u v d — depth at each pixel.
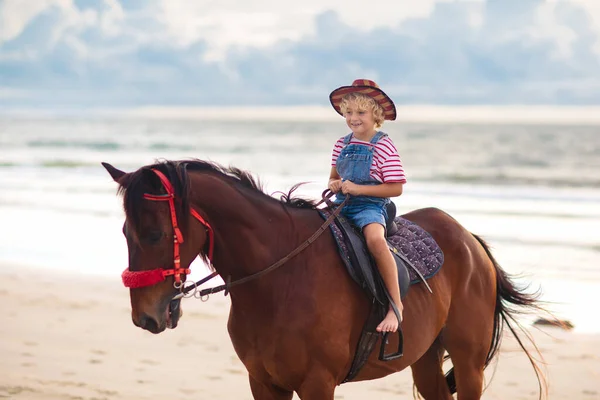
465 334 5.45
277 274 4.60
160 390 7.54
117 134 67.31
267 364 4.62
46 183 26.89
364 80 4.91
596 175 29.67
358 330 4.77
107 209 20.86
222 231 4.54
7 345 9.16
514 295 5.89
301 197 5.11
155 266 4.25
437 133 63.19
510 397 7.51
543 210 19.72
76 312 10.88
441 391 5.67
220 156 39.78
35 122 95.62
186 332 9.88
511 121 88.62
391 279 4.71
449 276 5.41
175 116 126.94
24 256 15.09
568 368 8.44
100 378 7.91
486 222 17.78
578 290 11.62
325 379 4.59
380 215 4.86
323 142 54.78
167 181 4.26
